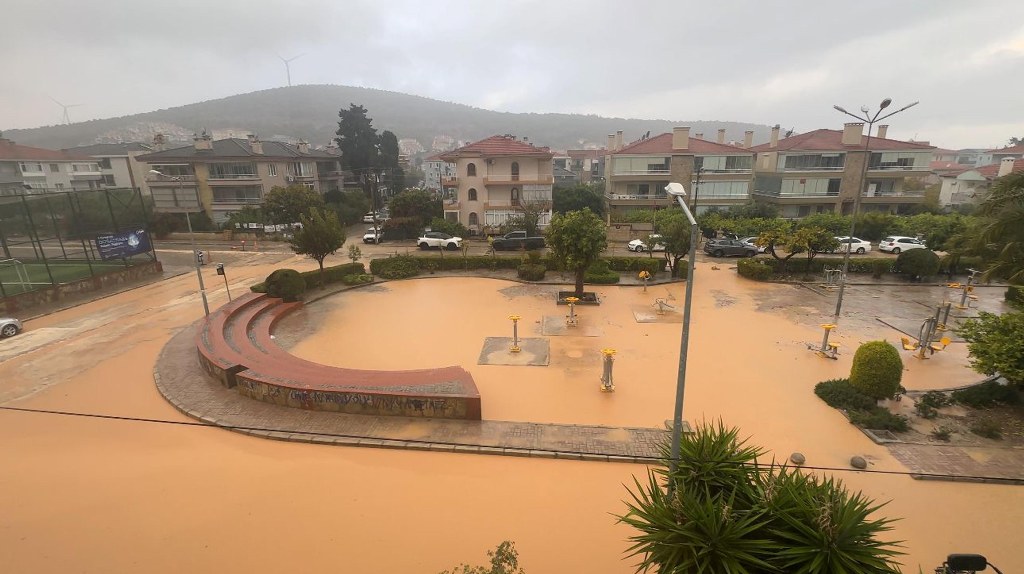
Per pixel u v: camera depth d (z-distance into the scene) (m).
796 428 12.20
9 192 50.53
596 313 21.66
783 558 5.86
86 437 12.09
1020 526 8.90
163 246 42.03
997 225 14.19
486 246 39.59
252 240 44.34
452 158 43.09
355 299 24.59
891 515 9.18
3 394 14.45
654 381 14.86
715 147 49.62
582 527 8.90
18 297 22.89
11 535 8.70
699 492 7.04
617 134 58.41
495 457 11.18
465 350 17.47
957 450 11.16
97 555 8.23
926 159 46.69
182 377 15.27
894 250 34.72
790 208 48.53
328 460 11.05
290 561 8.09
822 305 22.50
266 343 17.56
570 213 23.19
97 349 17.94
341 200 56.25
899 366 12.99
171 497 9.70
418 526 8.91
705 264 31.86
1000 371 12.17
